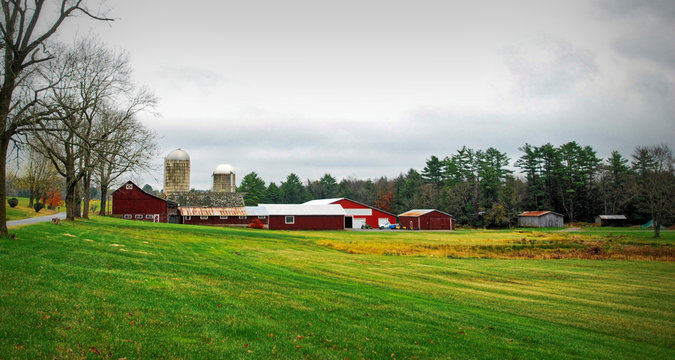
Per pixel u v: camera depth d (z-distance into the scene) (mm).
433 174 150250
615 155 120625
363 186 186500
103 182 61969
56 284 14531
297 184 184000
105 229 40812
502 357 12312
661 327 17766
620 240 61406
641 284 28172
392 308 16812
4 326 10414
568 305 21188
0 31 22234
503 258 41281
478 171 134000
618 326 17609
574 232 83312
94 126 47938
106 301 13297
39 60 23297
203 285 17469
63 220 44156
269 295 16938
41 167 72062
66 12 23516
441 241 58750
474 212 116000
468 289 24047
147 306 13273
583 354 13484
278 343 11438
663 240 61719
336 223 88688
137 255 24547
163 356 9805
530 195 129375
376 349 11805
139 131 50500
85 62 38469
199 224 81625
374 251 42812
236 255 31453
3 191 23547
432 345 12703
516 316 18094
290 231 77750
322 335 12508
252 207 88500
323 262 31359
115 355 9602
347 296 18312
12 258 18062
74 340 10094
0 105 22281
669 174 78500
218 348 10578
